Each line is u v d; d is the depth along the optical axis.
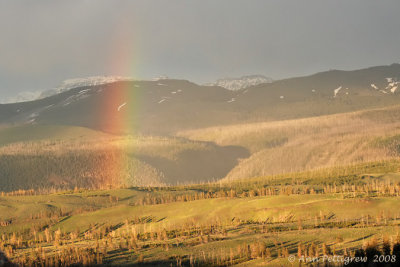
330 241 184.25
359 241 177.62
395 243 156.38
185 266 181.25
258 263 170.00
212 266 175.75
